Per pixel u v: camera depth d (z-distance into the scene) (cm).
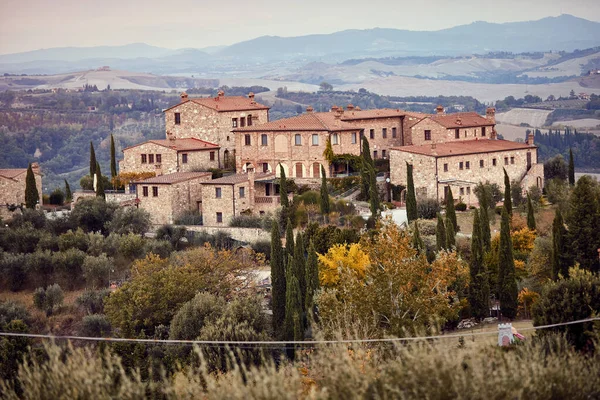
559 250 14400
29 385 7062
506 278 14388
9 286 19250
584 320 9500
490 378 6550
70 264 19150
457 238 17675
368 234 16162
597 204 14475
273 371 6769
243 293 16150
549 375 6956
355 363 7062
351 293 11800
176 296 15325
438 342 7438
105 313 16362
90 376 6912
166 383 7138
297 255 15162
